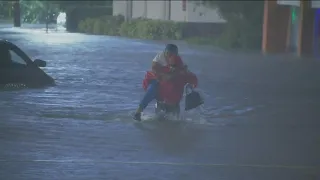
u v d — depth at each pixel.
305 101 60.16
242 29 146.88
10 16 77.06
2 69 62.19
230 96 62.41
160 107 48.19
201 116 50.12
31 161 33.78
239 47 145.75
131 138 40.69
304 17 125.94
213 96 62.03
